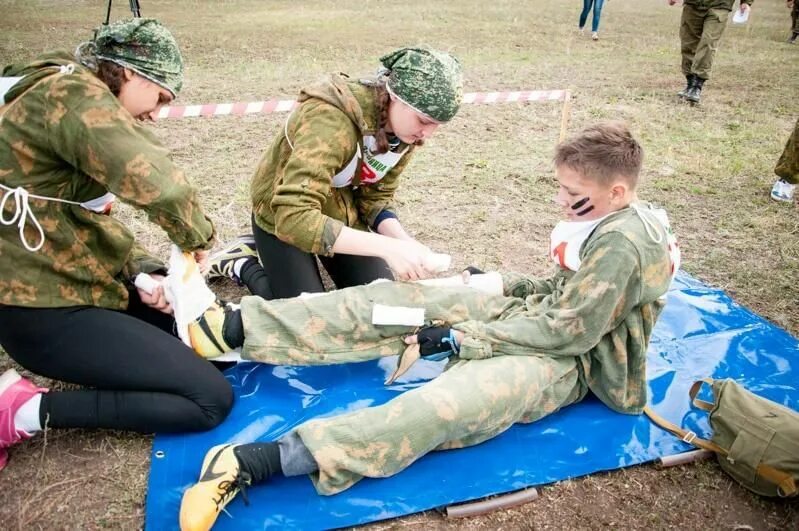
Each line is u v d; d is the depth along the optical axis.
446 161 5.40
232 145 5.50
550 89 7.61
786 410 2.38
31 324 2.24
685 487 2.42
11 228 2.14
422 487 2.32
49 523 2.16
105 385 2.37
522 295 2.93
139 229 4.09
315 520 2.18
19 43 8.34
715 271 3.92
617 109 6.97
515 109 6.79
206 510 2.06
